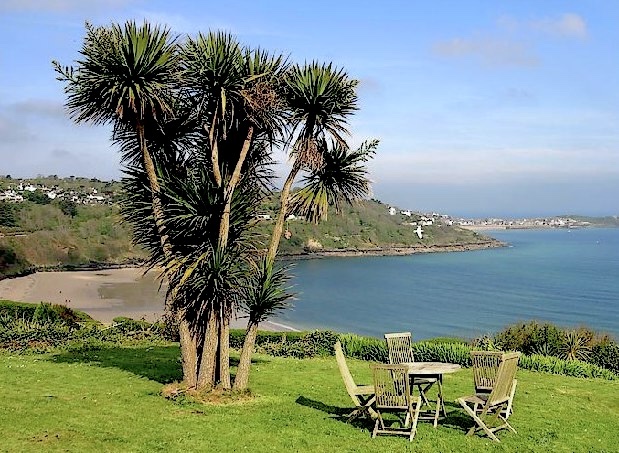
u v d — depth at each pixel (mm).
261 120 11312
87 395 10633
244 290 11047
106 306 48906
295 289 69688
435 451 8445
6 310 24500
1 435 7883
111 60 10391
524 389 13812
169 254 11094
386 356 18484
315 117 11141
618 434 9945
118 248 87375
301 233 112312
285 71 11344
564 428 10062
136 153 11773
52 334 18375
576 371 17094
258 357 17875
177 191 10828
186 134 11906
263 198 11891
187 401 10562
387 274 87250
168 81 10844
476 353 10281
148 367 14094
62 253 80812
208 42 10742
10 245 74938
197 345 11562
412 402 9359
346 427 9562
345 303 59719
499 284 76125
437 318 51125
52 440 7816
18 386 11102
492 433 9062
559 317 51281
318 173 11492
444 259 114688
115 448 7719
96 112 11055
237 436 8688
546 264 105938
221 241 10812
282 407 10734
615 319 49969
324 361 17828
